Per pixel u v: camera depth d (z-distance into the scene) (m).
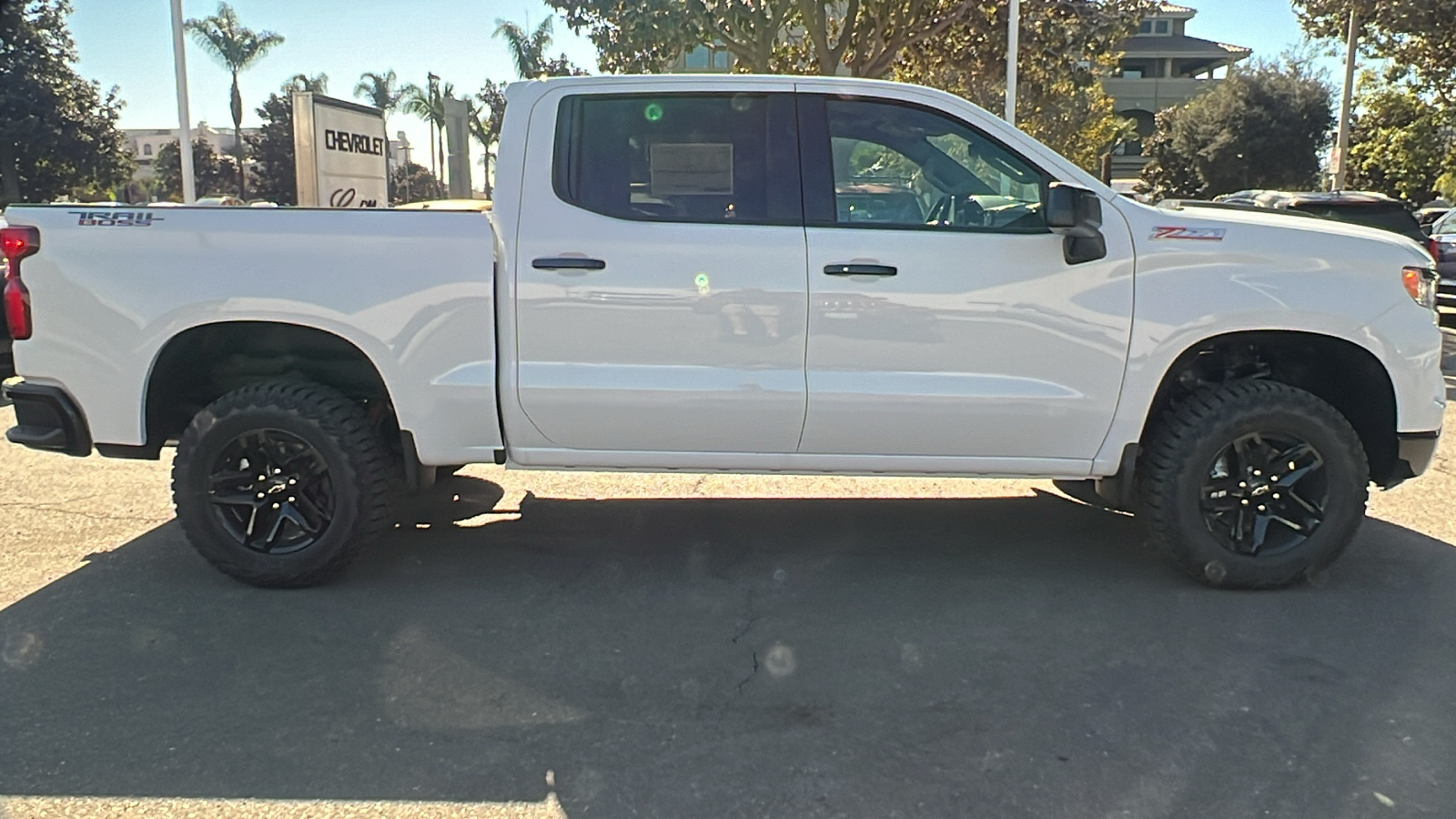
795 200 4.43
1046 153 4.47
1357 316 4.40
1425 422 4.53
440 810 2.99
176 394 4.75
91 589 4.63
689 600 4.55
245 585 4.67
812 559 5.08
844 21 12.99
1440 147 25.56
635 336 4.39
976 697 3.66
